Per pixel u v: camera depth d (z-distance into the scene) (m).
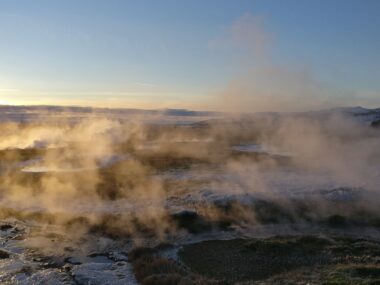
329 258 23.80
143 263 23.22
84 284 21.16
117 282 21.14
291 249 25.42
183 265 23.52
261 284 19.95
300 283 19.59
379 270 20.81
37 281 21.50
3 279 21.75
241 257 24.61
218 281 20.62
